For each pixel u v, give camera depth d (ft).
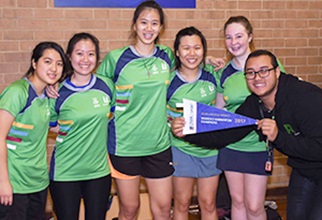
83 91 8.78
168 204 9.82
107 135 9.28
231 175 9.88
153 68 9.29
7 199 7.87
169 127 9.91
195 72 9.73
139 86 9.18
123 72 9.21
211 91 9.81
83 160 8.80
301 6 14.33
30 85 8.07
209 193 10.19
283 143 7.82
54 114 8.83
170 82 9.71
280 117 8.16
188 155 9.91
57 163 8.85
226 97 9.71
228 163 9.78
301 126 7.92
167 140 9.64
